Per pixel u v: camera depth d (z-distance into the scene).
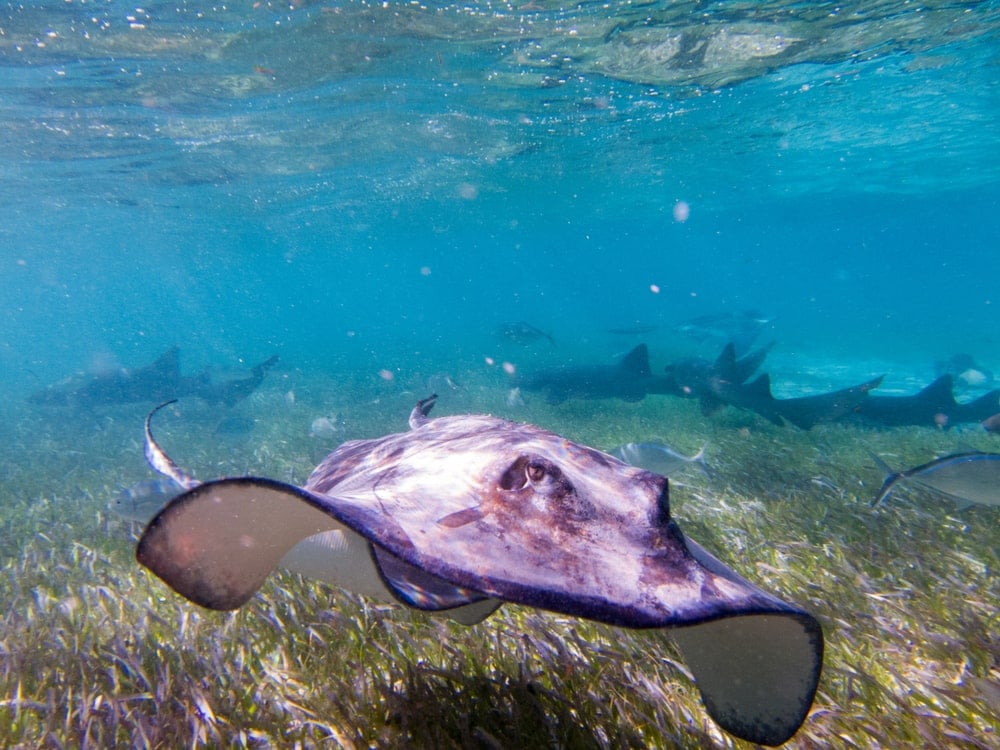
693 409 13.40
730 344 10.63
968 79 15.11
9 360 47.16
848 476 7.30
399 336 52.41
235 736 2.48
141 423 13.72
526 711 2.47
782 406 9.91
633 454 6.13
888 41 12.51
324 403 16.03
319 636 3.22
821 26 11.64
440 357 29.83
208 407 14.91
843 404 9.42
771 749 2.46
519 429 2.71
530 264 101.69
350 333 65.31
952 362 20.50
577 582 1.49
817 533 5.20
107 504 6.95
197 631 3.39
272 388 19.72
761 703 1.74
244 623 3.49
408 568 1.89
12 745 2.58
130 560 4.94
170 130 15.27
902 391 17.77
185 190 22.48
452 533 1.64
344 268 82.94
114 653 3.12
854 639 3.43
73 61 10.75
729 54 12.81
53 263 46.47
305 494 1.51
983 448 9.07
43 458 10.25
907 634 3.43
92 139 15.28
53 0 8.64
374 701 2.61
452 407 14.41
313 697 2.72
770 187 31.20
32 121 13.65
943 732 2.56
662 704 2.60
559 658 2.85
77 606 3.98
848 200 38.06
